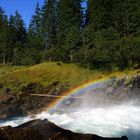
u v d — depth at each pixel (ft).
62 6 244.63
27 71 202.49
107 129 84.38
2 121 106.01
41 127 61.11
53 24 255.70
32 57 253.24
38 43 258.16
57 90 180.45
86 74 201.57
